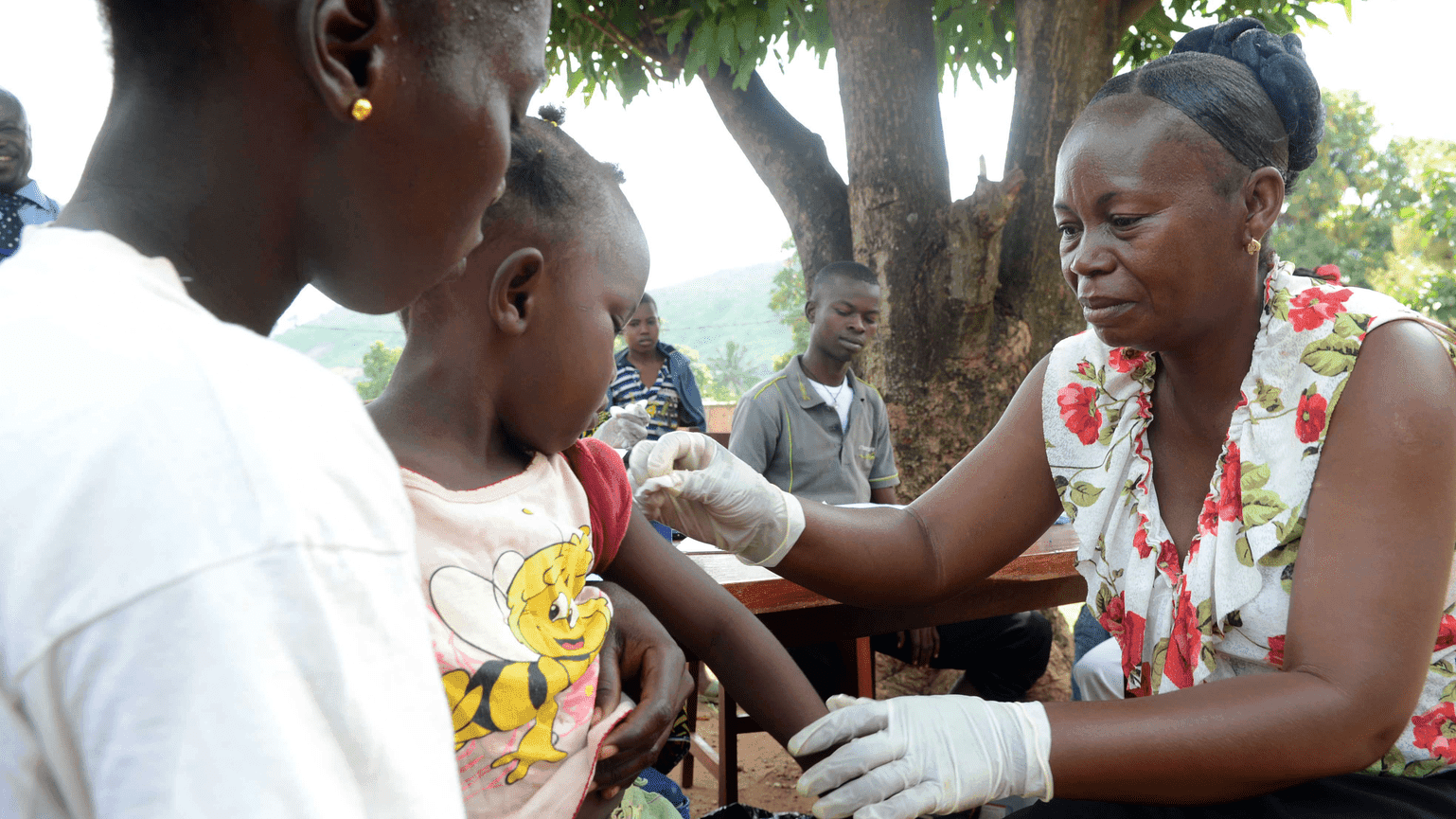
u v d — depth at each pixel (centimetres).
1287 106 123
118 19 52
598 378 103
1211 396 137
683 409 505
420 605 47
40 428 37
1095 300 128
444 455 97
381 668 42
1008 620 280
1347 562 113
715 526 146
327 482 42
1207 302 126
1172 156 119
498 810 89
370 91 53
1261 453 125
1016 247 392
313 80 52
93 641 35
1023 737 109
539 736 91
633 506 134
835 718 114
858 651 248
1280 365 125
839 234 430
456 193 60
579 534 106
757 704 130
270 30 51
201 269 54
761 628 132
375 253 60
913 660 279
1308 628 113
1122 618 144
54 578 36
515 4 59
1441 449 113
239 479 38
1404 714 108
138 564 36
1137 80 126
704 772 341
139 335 40
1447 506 113
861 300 331
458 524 90
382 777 41
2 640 36
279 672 37
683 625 131
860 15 380
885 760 109
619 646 117
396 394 99
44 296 42
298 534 39
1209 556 128
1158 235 121
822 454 330
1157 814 120
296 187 56
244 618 37
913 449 387
